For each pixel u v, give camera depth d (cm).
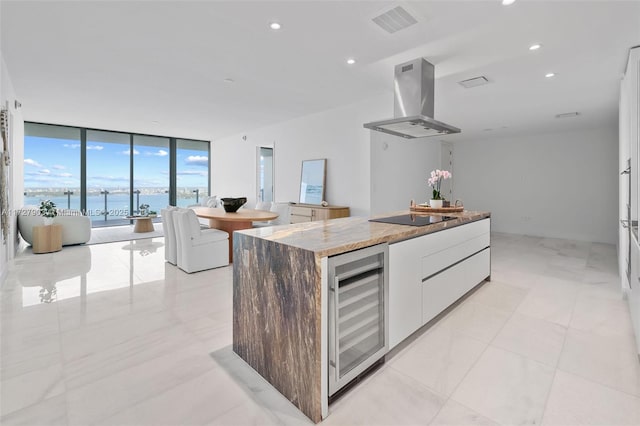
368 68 387
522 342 240
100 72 414
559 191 730
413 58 351
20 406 168
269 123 740
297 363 170
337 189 605
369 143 547
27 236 561
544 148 749
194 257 426
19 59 376
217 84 457
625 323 272
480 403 173
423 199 733
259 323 198
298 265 168
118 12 272
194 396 179
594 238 687
